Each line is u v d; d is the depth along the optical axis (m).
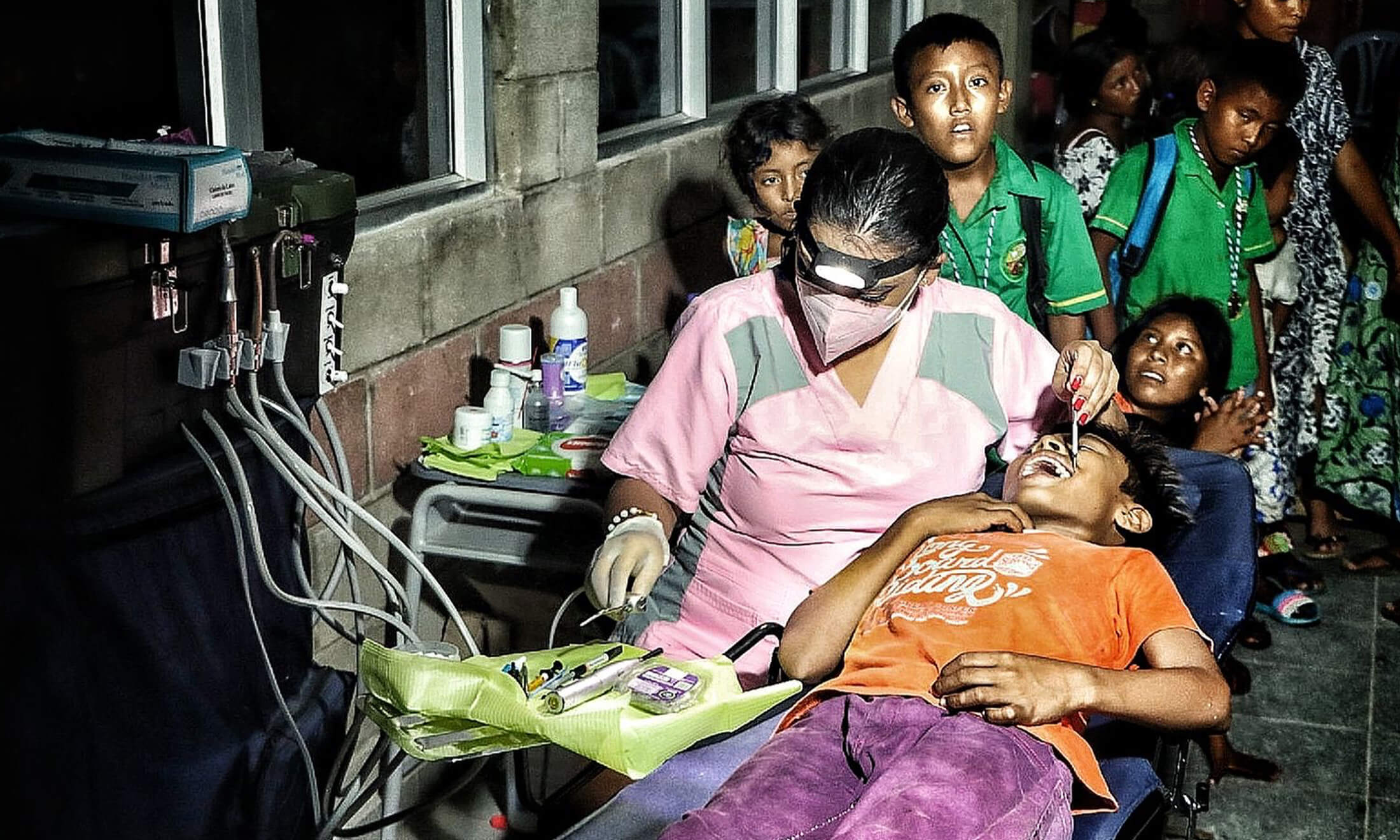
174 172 1.78
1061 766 2.04
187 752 2.00
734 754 2.35
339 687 2.35
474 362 3.33
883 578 2.30
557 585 3.45
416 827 3.06
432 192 3.20
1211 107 3.62
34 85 2.37
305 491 2.06
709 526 2.60
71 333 1.77
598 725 1.87
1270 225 4.05
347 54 2.99
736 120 3.43
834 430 2.44
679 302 4.30
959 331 2.47
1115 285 3.86
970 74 2.98
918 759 1.97
